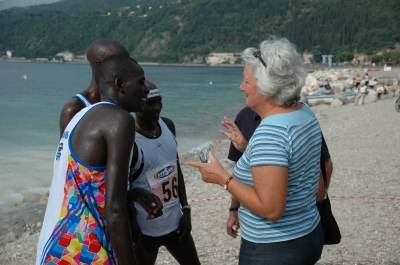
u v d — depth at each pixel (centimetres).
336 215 717
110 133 249
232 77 9962
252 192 267
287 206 271
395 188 878
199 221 746
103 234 254
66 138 260
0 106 3675
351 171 1049
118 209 245
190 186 1055
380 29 16162
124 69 274
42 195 1133
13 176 1316
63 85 6694
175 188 362
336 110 2761
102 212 255
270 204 258
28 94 4931
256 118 378
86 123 255
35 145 1903
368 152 1277
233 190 273
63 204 255
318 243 285
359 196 830
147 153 342
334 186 917
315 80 4738
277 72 265
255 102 282
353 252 556
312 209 286
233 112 3231
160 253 594
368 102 3117
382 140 1465
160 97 349
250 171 274
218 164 283
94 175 252
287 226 271
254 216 275
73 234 250
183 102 4028
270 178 258
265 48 271
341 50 15775
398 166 1073
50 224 257
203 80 8544
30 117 2981
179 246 376
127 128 253
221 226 710
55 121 2791
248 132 380
